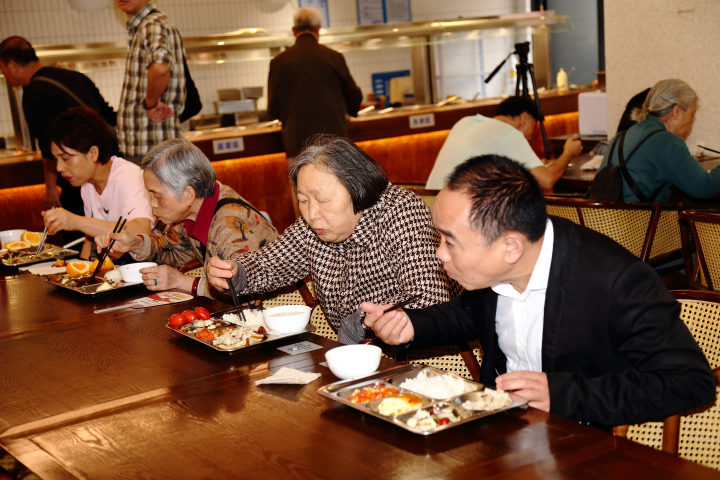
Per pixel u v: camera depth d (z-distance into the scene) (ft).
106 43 15.47
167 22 12.37
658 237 9.66
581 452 3.07
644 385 3.66
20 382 4.51
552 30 20.20
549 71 23.72
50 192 13.76
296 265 6.43
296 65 14.75
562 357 4.12
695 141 12.17
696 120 12.05
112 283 6.95
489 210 3.63
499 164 3.76
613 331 3.98
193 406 3.89
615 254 4.05
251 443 3.38
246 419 3.66
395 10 26.30
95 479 3.14
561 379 3.71
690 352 3.73
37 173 14.48
